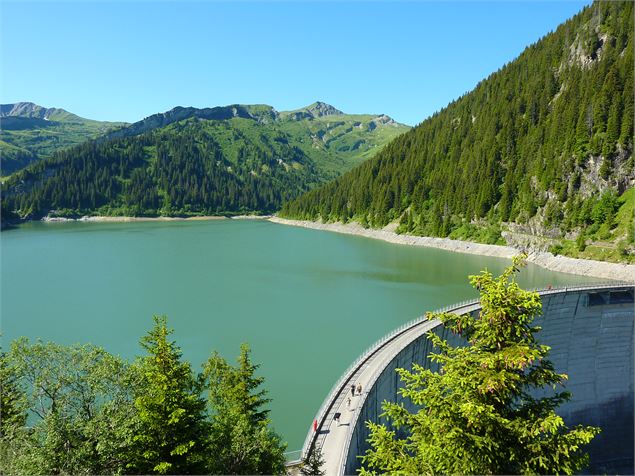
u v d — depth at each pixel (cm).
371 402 4488
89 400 2622
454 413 1557
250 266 14575
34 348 2797
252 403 3647
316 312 9525
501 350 1552
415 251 18138
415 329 6275
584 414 7388
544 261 14250
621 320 7569
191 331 8319
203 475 2427
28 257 15875
